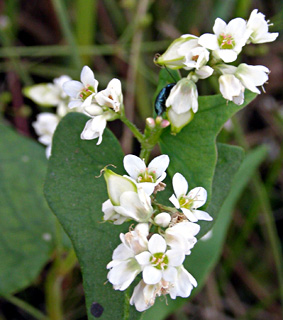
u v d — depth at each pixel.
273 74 0.21
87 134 0.10
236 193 0.16
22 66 0.19
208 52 0.10
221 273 0.18
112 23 0.21
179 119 0.10
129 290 0.10
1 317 0.17
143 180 0.09
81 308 0.16
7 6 0.19
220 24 0.10
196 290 0.14
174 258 0.09
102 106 0.10
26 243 0.15
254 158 0.17
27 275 0.15
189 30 0.21
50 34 0.21
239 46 0.10
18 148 0.16
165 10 0.21
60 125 0.11
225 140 0.19
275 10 0.21
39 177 0.16
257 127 0.21
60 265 0.14
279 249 0.19
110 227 0.10
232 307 0.18
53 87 0.15
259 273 0.18
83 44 0.19
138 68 0.19
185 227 0.09
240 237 0.18
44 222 0.15
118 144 0.11
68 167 0.11
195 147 0.11
